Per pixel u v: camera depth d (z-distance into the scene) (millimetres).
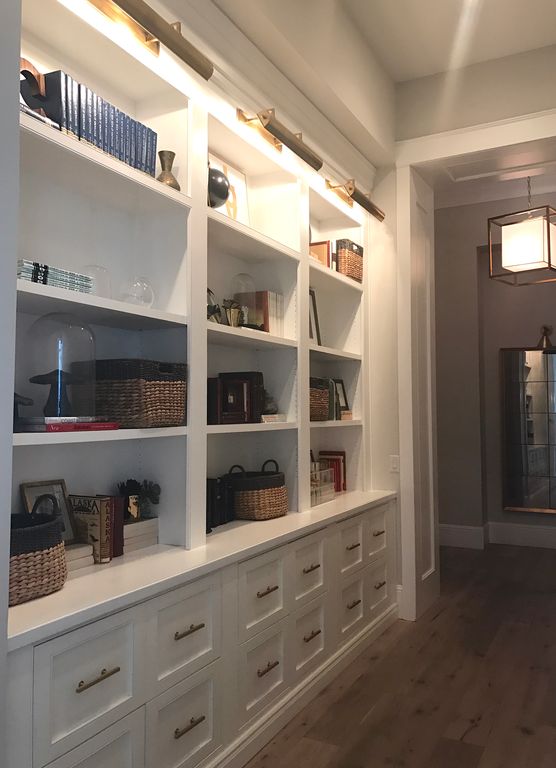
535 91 3586
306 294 3246
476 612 3984
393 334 3961
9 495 1442
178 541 2352
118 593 1772
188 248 2346
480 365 5922
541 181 5457
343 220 4004
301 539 2768
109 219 2344
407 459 3881
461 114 3785
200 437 2387
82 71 2201
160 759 1917
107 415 2135
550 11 3221
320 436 4035
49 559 1759
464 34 3443
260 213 3240
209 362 2969
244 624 2346
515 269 3965
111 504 2152
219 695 2191
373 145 3705
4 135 1440
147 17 1917
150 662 1884
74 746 1625
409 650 3359
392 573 3812
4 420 1431
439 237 5992
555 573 4902
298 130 3125
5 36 1449
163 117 2402
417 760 2326
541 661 3205
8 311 1440
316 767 2277
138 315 2105
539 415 5938
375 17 3293
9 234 1445
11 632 1472
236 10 2439
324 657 2947
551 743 2438
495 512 6078
